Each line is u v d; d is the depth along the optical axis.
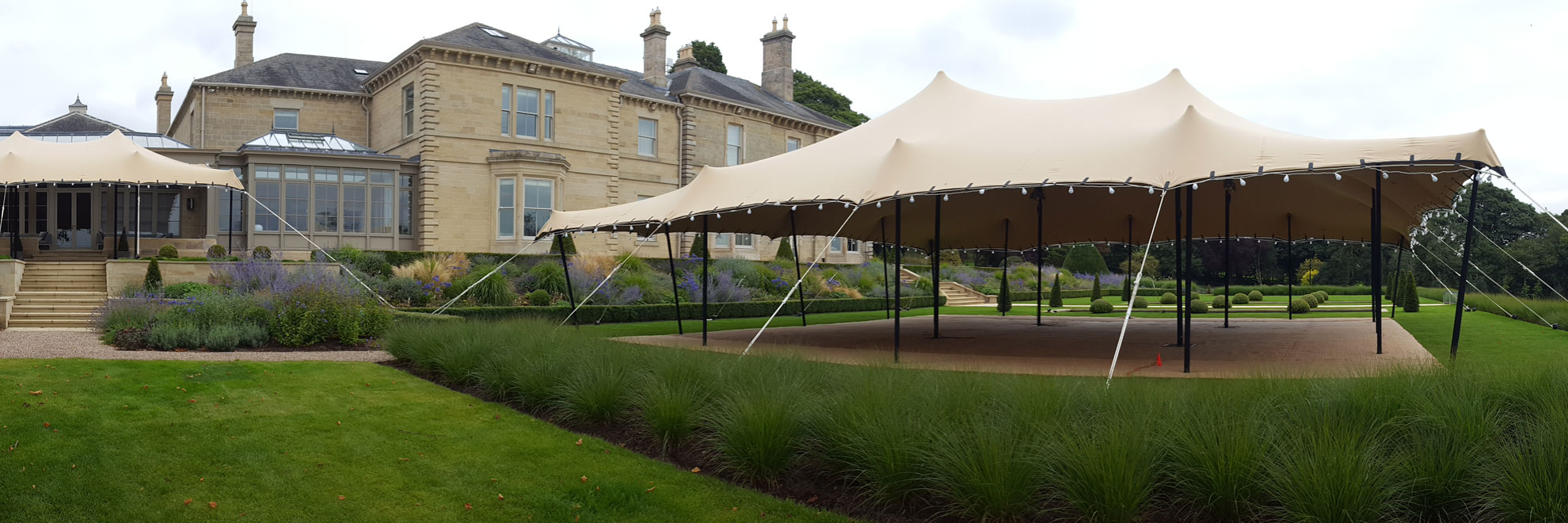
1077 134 10.62
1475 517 4.44
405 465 6.09
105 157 18.34
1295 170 8.41
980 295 33.03
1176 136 9.23
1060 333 15.77
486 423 7.28
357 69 31.41
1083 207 18.02
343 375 9.00
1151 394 5.57
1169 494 4.89
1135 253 51.12
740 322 19.38
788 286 24.97
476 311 16.58
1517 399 5.36
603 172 28.67
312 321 11.83
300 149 24.02
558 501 5.46
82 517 5.01
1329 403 5.32
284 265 17.84
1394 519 4.38
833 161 12.27
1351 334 14.86
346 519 5.16
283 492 5.52
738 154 34.75
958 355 11.43
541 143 27.22
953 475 4.94
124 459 5.83
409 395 8.24
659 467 6.11
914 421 5.44
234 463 5.94
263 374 8.60
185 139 30.95
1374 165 8.17
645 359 8.03
